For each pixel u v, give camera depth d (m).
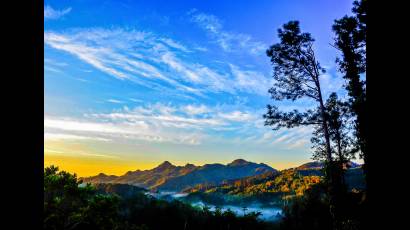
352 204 16.08
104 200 12.62
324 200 19.05
